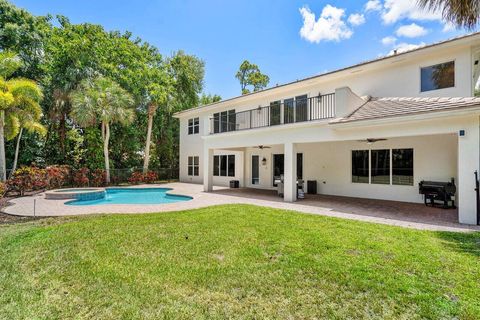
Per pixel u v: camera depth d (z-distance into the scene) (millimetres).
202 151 21531
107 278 3912
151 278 3900
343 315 2934
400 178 11258
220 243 5434
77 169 18906
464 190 7035
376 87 11695
